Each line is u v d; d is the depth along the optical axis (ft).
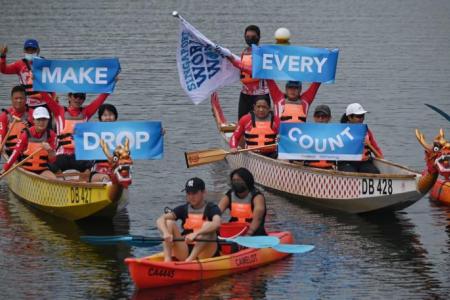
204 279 85.97
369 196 104.58
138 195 115.14
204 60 130.21
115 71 113.19
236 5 293.64
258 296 82.84
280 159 113.39
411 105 164.04
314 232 100.99
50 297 83.10
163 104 165.37
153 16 268.82
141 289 83.92
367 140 113.50
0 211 110.01
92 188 100.42
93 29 243.60
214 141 141.28
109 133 104.47
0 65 128.88
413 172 106.32
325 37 235.61
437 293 83.76
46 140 110.83
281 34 126.11
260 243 86.94
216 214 85.81
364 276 87.86
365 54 213.66
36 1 299.99
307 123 110.32
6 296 83.41
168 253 85.30
